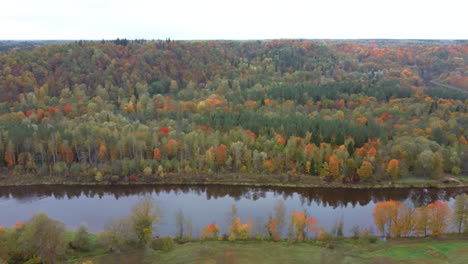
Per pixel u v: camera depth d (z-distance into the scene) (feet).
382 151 465.47
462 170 458.91
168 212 372.58
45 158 475.31
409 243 280.72
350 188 433.07
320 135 499.51
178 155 487.61
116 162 456.86
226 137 495.82
